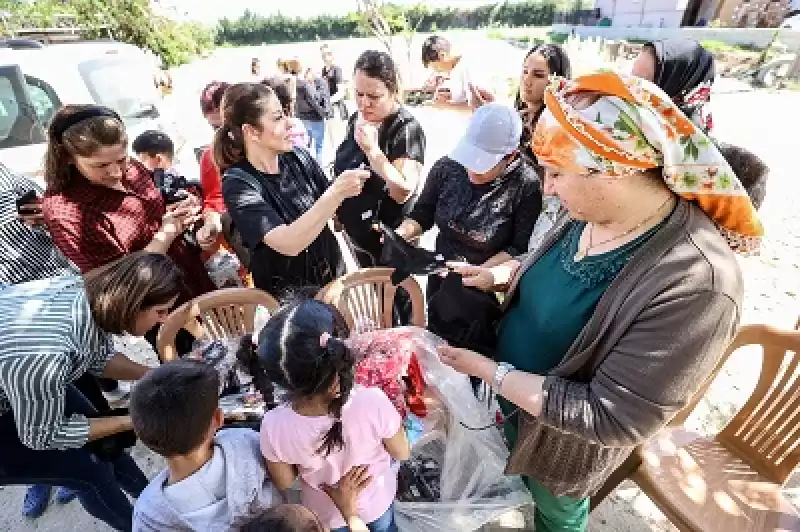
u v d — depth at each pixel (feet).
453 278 5.52
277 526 3.42
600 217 3.54
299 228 5.58
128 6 48.60
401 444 4.56
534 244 7.47
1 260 5.89
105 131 5.90
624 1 67.77
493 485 5.78
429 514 5.45
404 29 37.01
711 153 3.05
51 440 4.53
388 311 6.94
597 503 6.13
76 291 4.91
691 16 60.85
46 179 6.25
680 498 5.33
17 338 4.26
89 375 6.16
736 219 3.35
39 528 7.06
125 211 6.64
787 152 21.04
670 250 3.29
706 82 7.62
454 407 5.48
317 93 21.61
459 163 6.32
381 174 6.99
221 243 9.34
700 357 3.23
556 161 3.36
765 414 5.51
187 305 6.20
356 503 4.44
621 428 3.50
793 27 48.80
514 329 4.92
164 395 3.58
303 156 7.06
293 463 4.17
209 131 24.34
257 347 4.09
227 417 5.32
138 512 3.90
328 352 3.70
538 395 3.88
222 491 3.95
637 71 7.91
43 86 12.44
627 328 3.47
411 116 7.66
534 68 8.04
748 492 5.40
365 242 7.88
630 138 3.03
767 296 11.32
